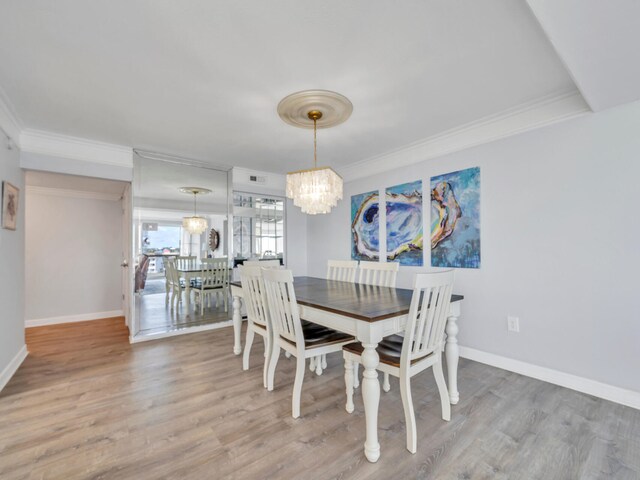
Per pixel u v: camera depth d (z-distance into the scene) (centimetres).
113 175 336
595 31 137
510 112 258
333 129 295
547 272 240
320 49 178
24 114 258
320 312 194
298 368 193
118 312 484
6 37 164
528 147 251
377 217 384
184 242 390
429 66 195
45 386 234
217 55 182
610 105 208
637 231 201
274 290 212
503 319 265
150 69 196
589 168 220
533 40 170
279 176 483
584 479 139
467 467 147
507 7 146
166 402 210
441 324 184
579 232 224
